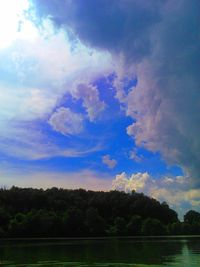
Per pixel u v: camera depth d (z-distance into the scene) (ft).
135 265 221.66
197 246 418.92
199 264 226.58
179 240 605.31
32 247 417.08
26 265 225.56
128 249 369.91
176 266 216.13
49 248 397.19
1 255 298.56
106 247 411.34
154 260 251.60
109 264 228.43
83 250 359.25
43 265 225.35
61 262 241.96
